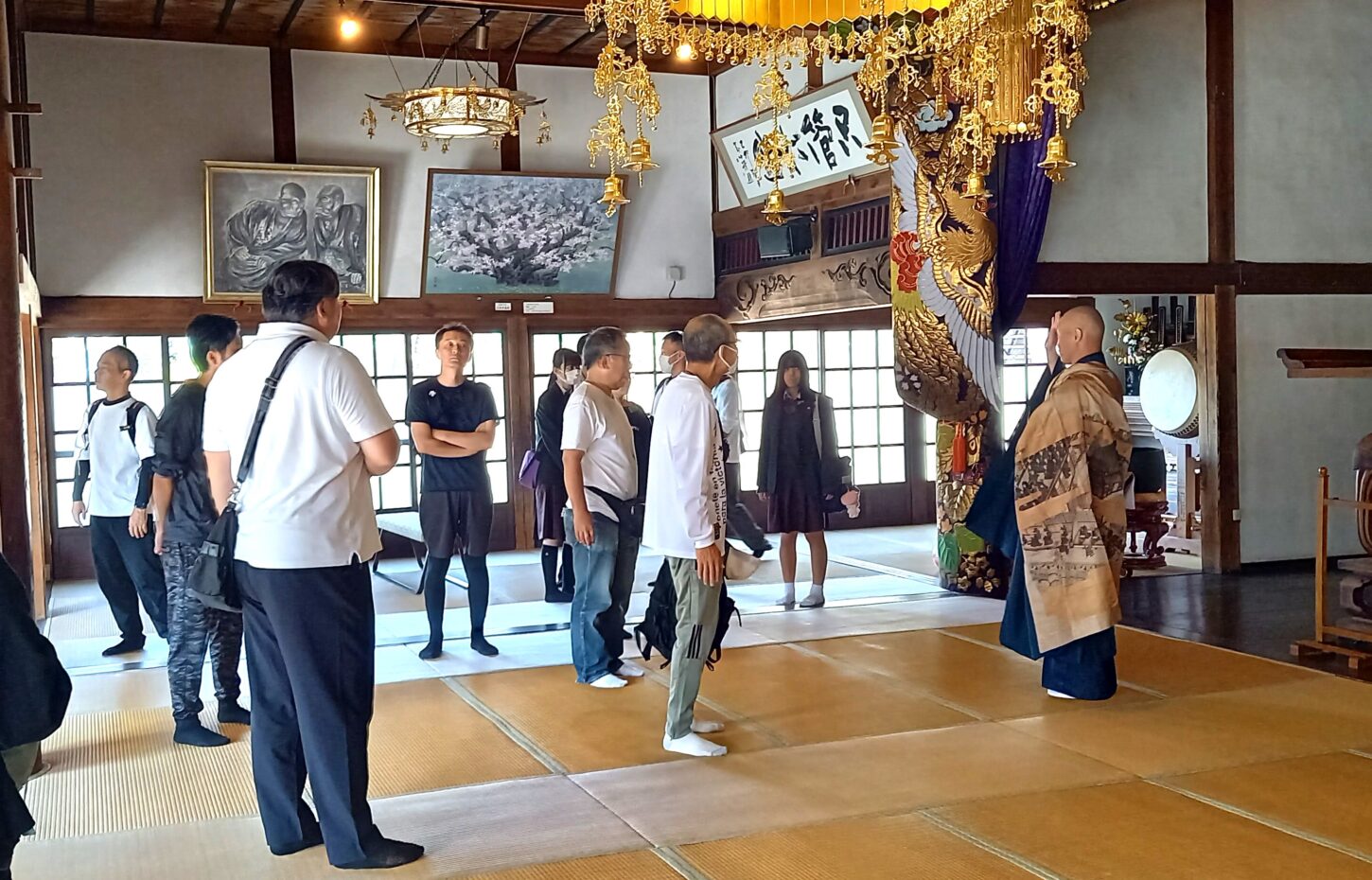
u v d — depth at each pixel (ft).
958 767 12.91
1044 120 23.49
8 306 15.19
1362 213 27.73
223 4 27.71
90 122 28.55
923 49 15.96
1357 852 10.46
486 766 13.25
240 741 14.46
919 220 23.53
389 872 10.37
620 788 12.45
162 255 29.27
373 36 30.40
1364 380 27.91
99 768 13.43
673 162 33.47
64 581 28.96
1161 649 18.58
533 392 32.78
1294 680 16.51
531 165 32.09
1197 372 27.55
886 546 31.60
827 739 14.06
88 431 19.88
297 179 29.66
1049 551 15.57
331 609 10.11
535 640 20.10
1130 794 11.98
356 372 10.23
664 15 14.30
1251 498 26.96
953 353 23.66
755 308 31.99
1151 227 25.99
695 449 13.19
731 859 10.52
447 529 18.57
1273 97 26.96
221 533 10.46
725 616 13.92
